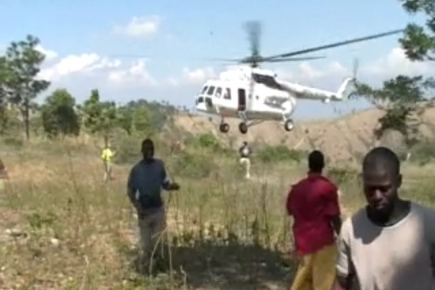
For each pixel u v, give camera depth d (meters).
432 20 18.98
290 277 9.77
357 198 16.78
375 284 3.59
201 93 35.56
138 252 10.02
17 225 12.55
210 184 13.91
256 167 18.27
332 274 7.46
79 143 28.00
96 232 11.51
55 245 10.77
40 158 25.39
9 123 46.47
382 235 3.60
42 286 8.96
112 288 8.94
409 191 18.22
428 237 3.56
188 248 10.79
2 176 16.91
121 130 38.50
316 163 7.57
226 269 10.02
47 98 50.34
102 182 15.47
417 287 3.55
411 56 18.92
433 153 22.45
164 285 9.12
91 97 49.22
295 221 7.66
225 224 11.69
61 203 13.86
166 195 13.30
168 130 29.78
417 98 19.34
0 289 8.73
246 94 34.97
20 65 55.81
